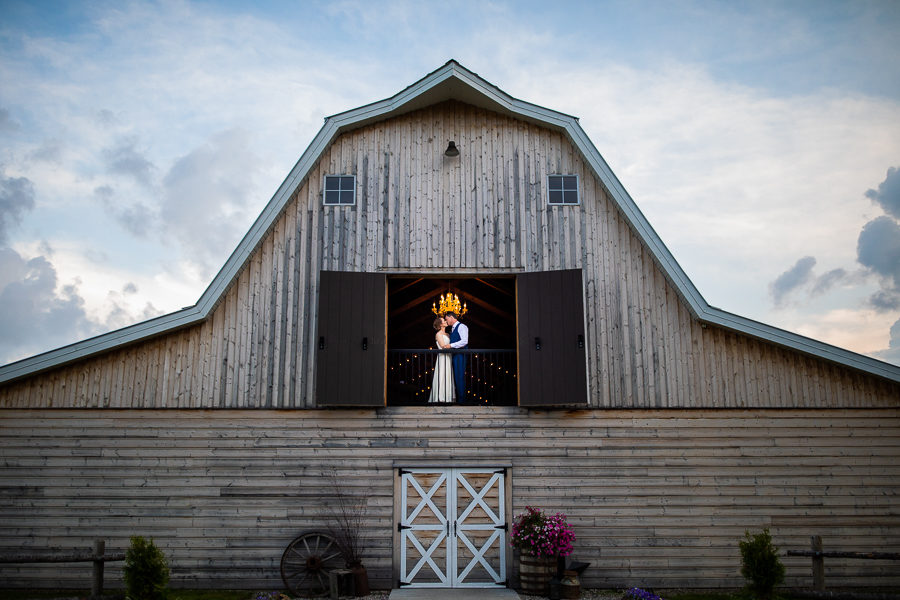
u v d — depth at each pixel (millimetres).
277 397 13539
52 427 13328
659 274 14078
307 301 13891
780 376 13742
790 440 13555
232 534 13078
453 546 13195
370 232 14141
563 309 13672
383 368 13492
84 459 13250
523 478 13398
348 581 12594
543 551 12453
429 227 14172
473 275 14211
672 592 12992
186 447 13344
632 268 14109
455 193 14328
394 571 13070
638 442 13523
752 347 13844
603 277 14078
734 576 13109
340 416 13531
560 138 14578
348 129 14477
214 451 13344
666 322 13922
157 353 13625
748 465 13469
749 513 13312
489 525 13266
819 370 13766
